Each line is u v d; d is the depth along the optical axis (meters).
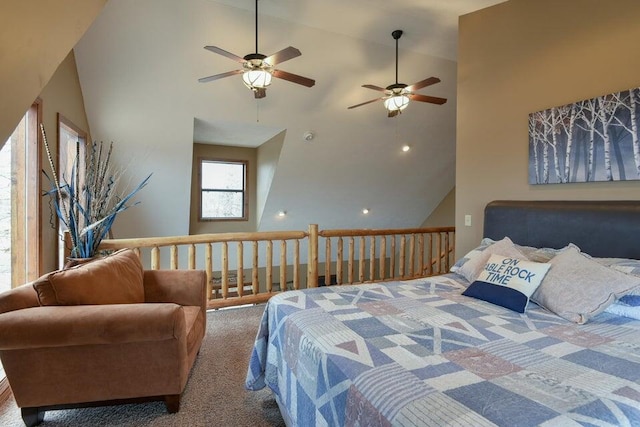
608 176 2.28
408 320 1.66
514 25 2.90
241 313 3.62
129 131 4.44
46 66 1.68
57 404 1.83
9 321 1.67
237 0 3.31
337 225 7.47
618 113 2.23
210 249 3.62
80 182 3.87
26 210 2.65
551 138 2.62
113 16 3.32
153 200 5.32
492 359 1.25
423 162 6.81
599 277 1.80
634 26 2.19
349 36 3.98
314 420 1.33
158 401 2.03
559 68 2.59
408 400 0.97
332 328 1.54
